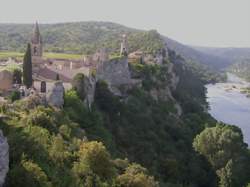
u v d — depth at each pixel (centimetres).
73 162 6538
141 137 12300
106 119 12056
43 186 5009
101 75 14888
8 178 4812
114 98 13462
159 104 16962
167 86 19700
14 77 11788
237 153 12156
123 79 16300
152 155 11356
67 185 5750
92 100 12356
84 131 9319
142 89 17025
